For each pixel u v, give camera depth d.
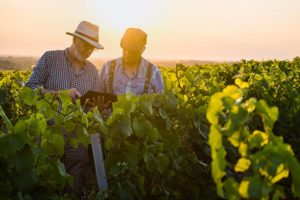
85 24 5.14
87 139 3.76
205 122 4.25
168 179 3.93
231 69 13.41
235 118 1.95
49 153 3.22
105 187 3.69
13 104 5.26
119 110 3.64
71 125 3.76
